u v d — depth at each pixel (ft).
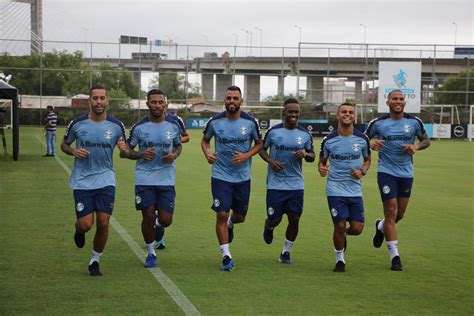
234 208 29.25
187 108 203.31
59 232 35.45
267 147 29.35
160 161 28.27
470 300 23.93
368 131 31.07
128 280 25.75
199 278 26.30
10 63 210.18
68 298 23.17
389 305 23.12
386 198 30.22
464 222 42.14
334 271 28.04
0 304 22.40
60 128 177.99
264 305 22.76
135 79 219.61
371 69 203.31
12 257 29.48
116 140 27.07
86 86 212.84
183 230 37.11
